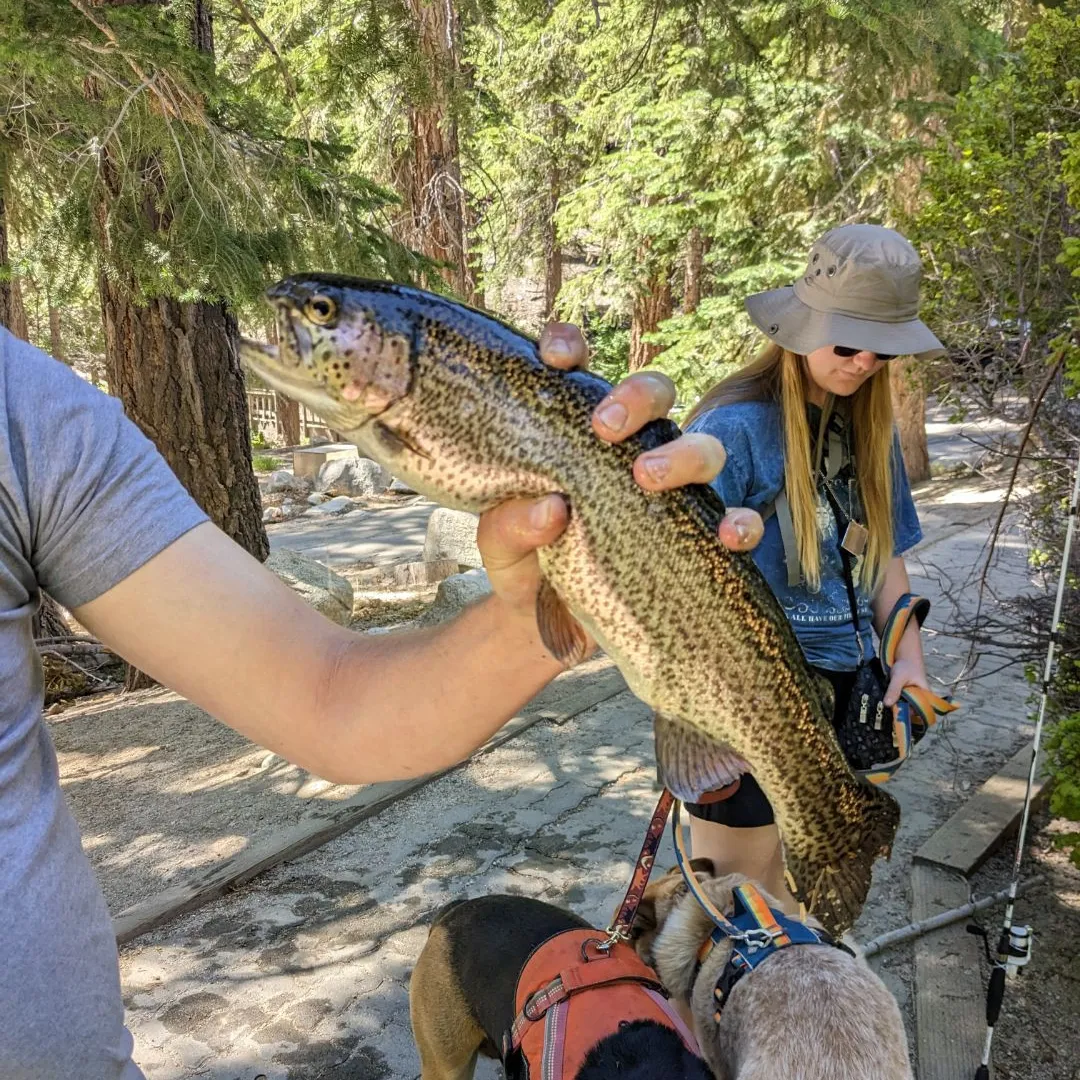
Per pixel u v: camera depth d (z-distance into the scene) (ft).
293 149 19.43
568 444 3.71
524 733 18.17
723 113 34.94
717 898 7.02
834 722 8.27
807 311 7.94
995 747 16.93
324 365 3.69
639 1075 5.28
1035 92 14.17
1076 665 12.03
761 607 4.19
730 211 37.37
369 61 21.35
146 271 17.03
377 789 15.83
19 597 3.46
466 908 7.62
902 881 12.84
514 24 44.75
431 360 3.69
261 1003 10.79
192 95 16.62
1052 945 11.30
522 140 55.83
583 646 3.91
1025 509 14.03
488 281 63.41
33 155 17.10
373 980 11.14
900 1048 5.93
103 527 3.59
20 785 3.39
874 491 8.40
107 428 3.65
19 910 3.26
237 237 17.67
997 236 14.26
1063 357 11.46
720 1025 6.31
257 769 17.30
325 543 41.29
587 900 12.56
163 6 18.28
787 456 8.02
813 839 4.83
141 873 13.70
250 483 25.07
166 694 22.84
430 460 3.76
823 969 6.12
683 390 35.88
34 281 17.60
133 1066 3.74
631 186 40.27
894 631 8.49
